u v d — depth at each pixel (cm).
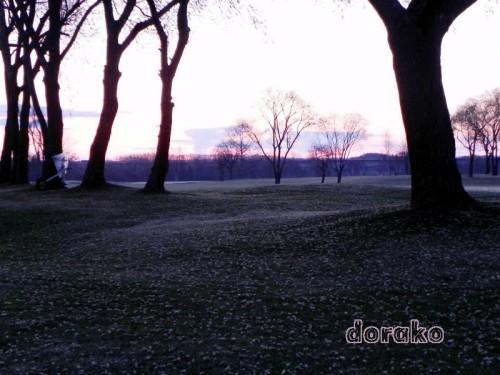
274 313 868
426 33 1336
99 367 675
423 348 702
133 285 1089
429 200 1377
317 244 1331
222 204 2598
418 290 941
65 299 1000
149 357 700
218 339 760
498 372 620
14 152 4384
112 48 3019
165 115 2962
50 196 2858
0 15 4062
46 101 3338
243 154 9194
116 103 3109
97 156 3116
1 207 2478
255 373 643
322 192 3244
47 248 1700
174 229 1838
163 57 2897
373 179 7131
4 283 1153
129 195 2844
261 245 1405
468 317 804
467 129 8094
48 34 3338
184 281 1108
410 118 1376
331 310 869
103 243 1678
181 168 10119
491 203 1454
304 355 691
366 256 1182
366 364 661
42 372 664
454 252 1138
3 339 786
